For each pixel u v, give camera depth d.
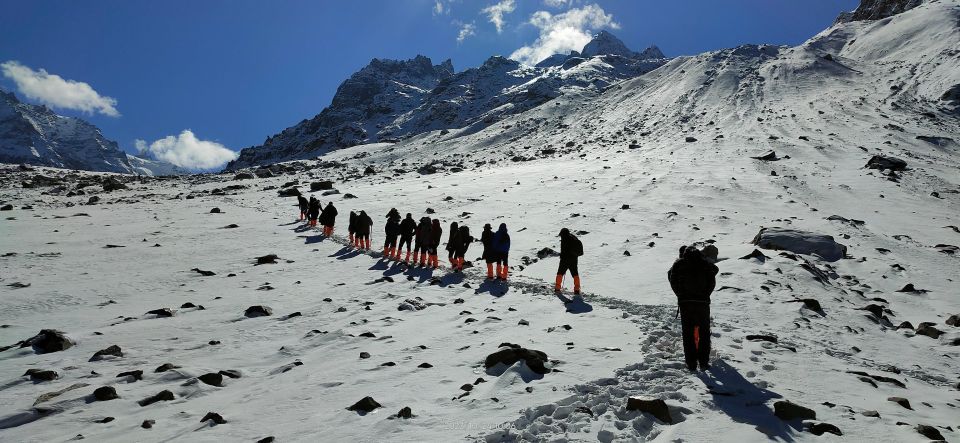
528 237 26.53
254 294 16.89
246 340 11.98
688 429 5.87
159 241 27.11
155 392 8.69
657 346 9.39
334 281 18.84
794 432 5.90
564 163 64.06
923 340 12.28
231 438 6.64
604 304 13.66
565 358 8.77
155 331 12.63
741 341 9.94
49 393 8.45
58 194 52.31
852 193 37.72
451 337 11.04
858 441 5.73
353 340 11.22
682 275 8.33
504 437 5.94
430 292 16.30
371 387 8.19
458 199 39.78
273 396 8.18
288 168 83.00
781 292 14.55
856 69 108.94
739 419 6.21
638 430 5.98
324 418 7.07
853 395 7.47
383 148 159.50
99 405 8.07
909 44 117.31
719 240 24.61
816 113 76.56
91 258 22.98
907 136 61.09
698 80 120.44
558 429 6.01
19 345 11.46
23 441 6.89
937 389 8.75
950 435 6.13
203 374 9.43
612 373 7.82
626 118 109.56
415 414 6.91
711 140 66.94
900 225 29.70
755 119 79.19
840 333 11.87
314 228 31.05
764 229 23.50
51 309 15.33
